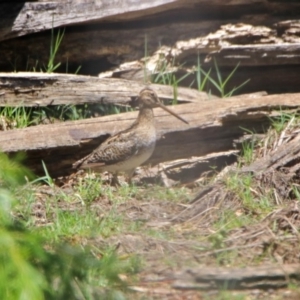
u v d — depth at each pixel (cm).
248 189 1123
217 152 1321
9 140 1238
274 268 886
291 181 1156
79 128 1281
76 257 640
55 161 1264
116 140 1248
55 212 1095
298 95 1360
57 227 1030
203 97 1444
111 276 671
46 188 1212
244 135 1315
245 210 1086
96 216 1091
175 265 920
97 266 652
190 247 973
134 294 841
